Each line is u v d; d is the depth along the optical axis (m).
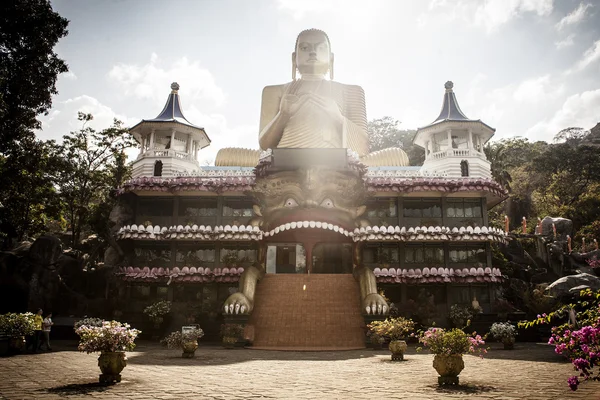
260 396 10.73
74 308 32.41
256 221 33.88
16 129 31.55
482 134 40.56
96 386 12.05
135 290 34.59
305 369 15.75
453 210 36.69
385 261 35.50
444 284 34.66
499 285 35.75
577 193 67.88
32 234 41.78
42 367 15.80
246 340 25.02
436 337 12.71
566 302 31.55
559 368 16.05
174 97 42.59
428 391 11.47
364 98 42.47
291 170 32.41
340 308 28.38
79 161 42.88
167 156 39.09
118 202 36.97
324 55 41.56
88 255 41.38
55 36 30.27
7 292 30.22
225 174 36.81
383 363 17.62
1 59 29.05
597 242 53.59
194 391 11.34
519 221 60.94
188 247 35.75
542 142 90.44
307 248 35.41
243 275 30.30
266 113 41.62
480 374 14.58
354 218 33.97
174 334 19.78
